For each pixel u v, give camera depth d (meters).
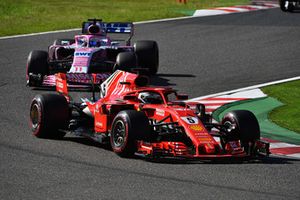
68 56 75.06
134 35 110.69
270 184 38.12
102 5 145.88
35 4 143.88
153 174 39.38
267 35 111.12
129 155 43.41
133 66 71.69
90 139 49.25
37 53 71.69
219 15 134.00
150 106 45.47
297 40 106.88
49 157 43.25
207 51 97.12
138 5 147.50
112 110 45.84
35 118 49.22
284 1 141.38
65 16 129.25
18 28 115.69
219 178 38.94
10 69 81.69
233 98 68.06
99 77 67.94
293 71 83.94
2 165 40.97
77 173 39.34
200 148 41.56
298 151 48.31
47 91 69.31
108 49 76.50
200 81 77.12
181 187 36.81
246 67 86.25
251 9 143.50
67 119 48.50
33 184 36.84
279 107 64.62
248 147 44.28
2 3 142.00
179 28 117.75
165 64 87.50
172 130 43.88
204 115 46.38
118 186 36.72
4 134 50.00
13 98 65.25
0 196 34.56
